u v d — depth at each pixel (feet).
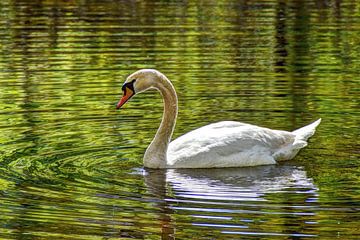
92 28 82.69
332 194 41.37
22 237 35.91
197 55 71.72
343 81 63.41
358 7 93.50
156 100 59.52
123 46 74.90
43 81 63.36
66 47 74.59
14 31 81.25
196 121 54.34
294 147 47.78
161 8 93.61
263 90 61.21
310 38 78.13
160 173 45.16
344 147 49.24
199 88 61.82
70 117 54.65
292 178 44.34
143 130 52.37
